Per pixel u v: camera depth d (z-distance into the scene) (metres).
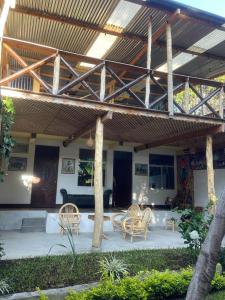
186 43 6.39
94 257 4.21
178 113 5.54
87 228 6.79
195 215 4.54
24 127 6.90
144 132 6.84
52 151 8.86
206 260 1.78
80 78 4.89
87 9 5.14
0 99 3.73
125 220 5.97
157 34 5.92
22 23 5.70
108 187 9.33
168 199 9.84
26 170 8.51
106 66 5.13
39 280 3.35
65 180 8.87
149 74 5.45
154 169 10.05
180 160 10.16
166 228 7.50
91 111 5.11
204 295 1.76
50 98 4.66
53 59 4.88
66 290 3.15
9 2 4.55
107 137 7.86
